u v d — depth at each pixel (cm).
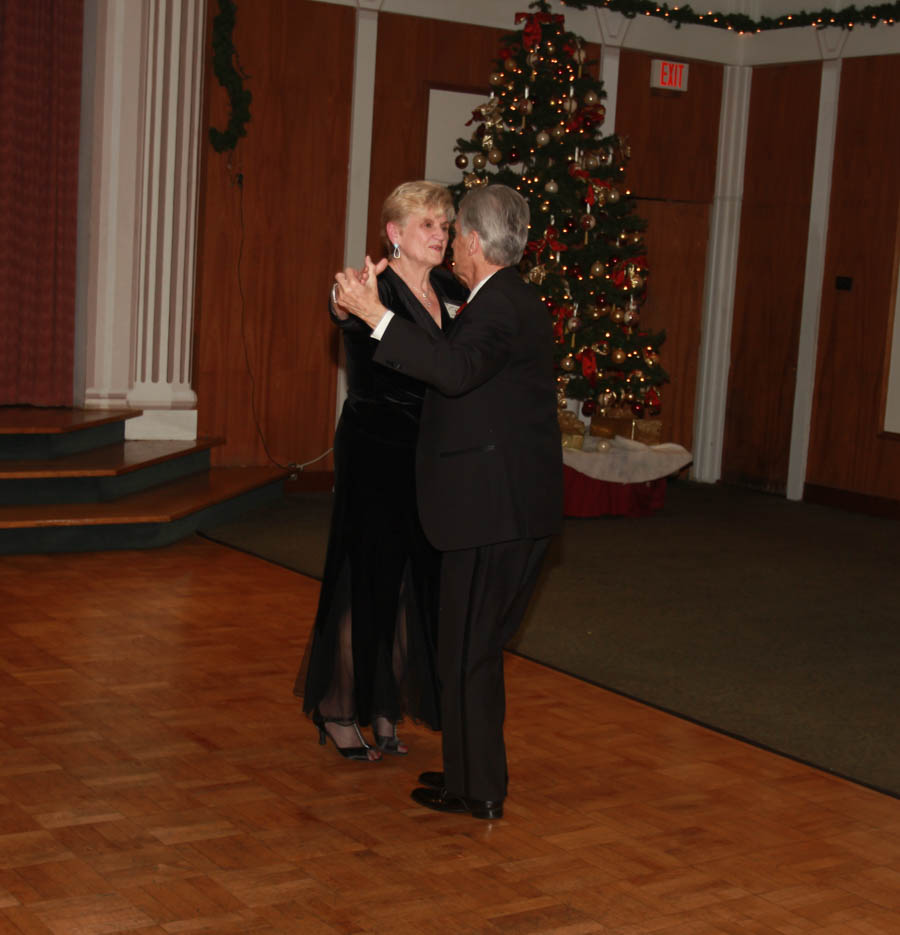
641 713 418
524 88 770
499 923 267
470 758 315
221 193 771
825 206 869
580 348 777
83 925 255
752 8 916
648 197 912
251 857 292
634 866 300
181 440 751
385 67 807
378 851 300
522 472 299
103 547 609
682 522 783
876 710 436
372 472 351
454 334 296
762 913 279
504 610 309
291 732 380
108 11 708
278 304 798
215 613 507
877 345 841
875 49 833
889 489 838
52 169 716
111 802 319
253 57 770
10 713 379
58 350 731
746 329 927
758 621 550
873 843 323
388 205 333
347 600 358
